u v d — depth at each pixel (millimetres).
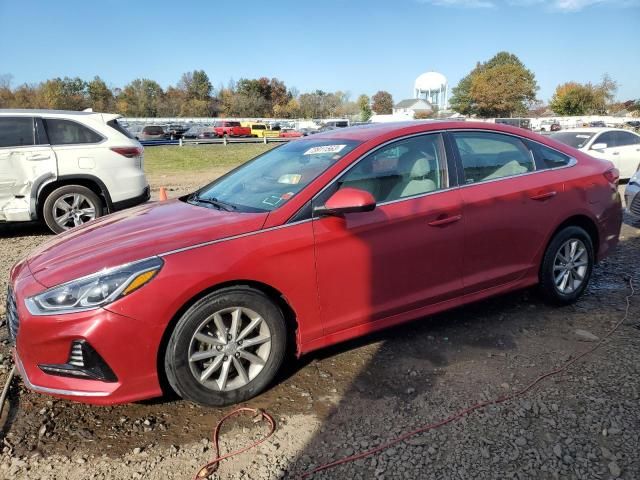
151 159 24094
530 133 4160
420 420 2791
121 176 7578
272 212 3047
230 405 2975
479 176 3754
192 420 2871
